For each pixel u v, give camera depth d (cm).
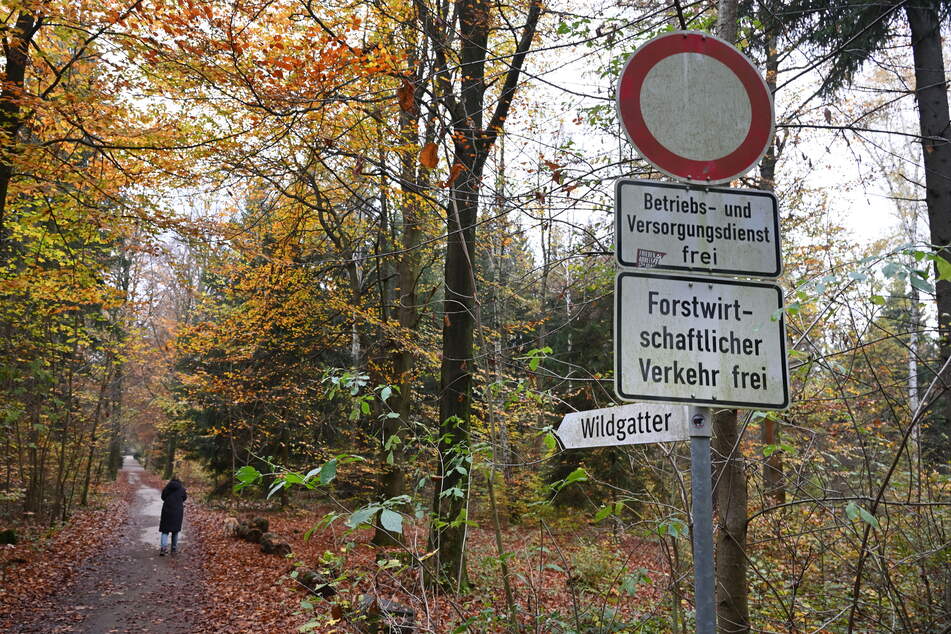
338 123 704
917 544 394
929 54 771
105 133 905
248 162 748
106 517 2002
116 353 1967
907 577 387
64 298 1213
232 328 1636
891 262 219
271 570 1182
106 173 998
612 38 552
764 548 442
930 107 761
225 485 2491
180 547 1445
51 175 927
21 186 967
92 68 949
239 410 1977
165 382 2828
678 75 227
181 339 1753
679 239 214
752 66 235
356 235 1448
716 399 201
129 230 1041
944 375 369
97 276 1180
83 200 997
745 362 205
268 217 1086
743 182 469
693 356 203
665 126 222
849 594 393
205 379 1839
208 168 924
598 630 359
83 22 779
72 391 1911
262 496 2483
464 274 1011
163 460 4497
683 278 209
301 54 665
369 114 627
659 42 228
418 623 327
